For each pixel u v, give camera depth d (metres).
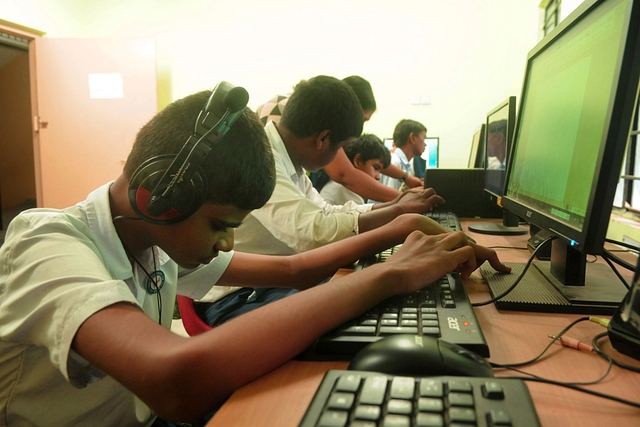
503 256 1.11
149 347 0.48
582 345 0.57
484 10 4.20
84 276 0.55
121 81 4.32
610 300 0.71
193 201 0.57
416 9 4.31
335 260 0.96
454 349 0.48
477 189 1.91
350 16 4.43
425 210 1.34
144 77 4.31
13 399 0.66
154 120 0.62
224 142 0.57
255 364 0.49
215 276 0.91
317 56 4.51
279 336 0.51
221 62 4.66
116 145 4.36
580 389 0.46
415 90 4.37
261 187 0.61
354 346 0.55
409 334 0.51
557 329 0.64
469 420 0.36
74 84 4.34
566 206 0.76
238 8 4.59
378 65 4.42
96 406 0.72
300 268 0.94
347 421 0.37
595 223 0.63
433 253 0.76
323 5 4.46
